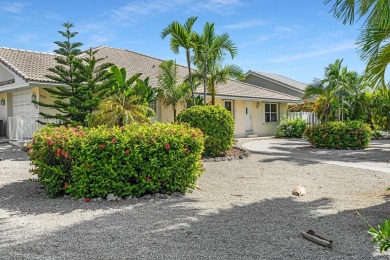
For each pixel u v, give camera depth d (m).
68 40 12.27
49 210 5.62
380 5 4.45
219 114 12.30
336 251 3.83
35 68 15.77
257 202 6.18
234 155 12.60
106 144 6.23
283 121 24.77
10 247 4.00
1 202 6.16
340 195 6.75
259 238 4.26
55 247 3.99
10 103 17.92
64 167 6.45
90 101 11.77
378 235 2.77
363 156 13.25
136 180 6.47
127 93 12.31
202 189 7.29
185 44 14.93
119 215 5.32
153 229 4.62
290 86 30.11
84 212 5.49
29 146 6.79
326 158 12.57
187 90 17.27
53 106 12.56
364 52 5.68
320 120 23.98
